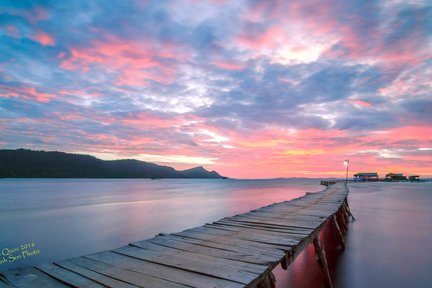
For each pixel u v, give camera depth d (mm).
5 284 2779
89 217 20531
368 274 7281
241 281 2900
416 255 8906
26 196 44125
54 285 2803
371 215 17594
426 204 24312
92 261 3566
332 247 9758
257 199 35344
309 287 6488
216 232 5453
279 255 3855
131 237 13742
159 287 2758
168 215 20875
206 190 62781
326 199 13859
